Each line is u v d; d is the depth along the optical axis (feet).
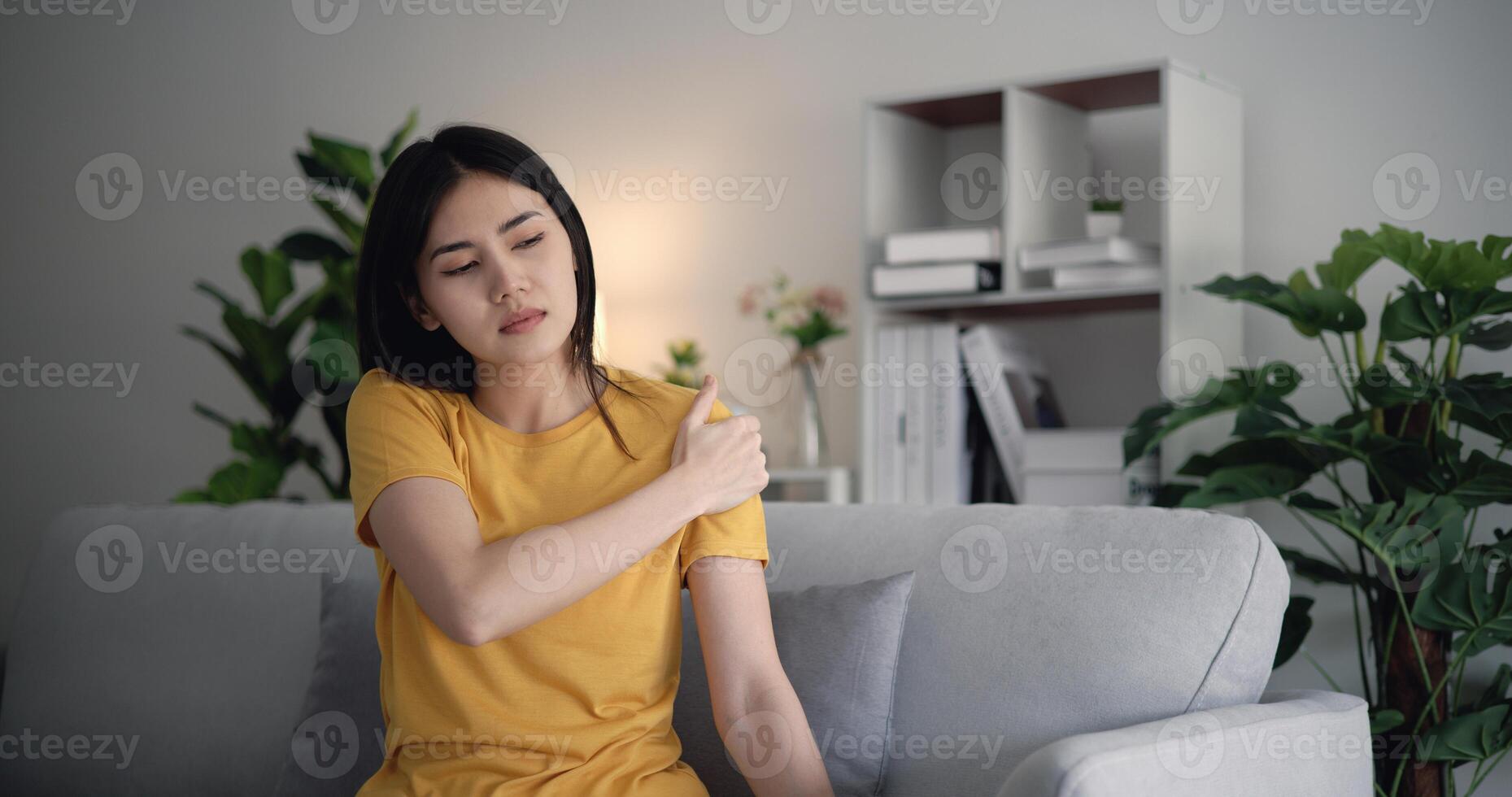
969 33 9.75
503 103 11.91
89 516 7.16
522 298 4.10
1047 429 8.84
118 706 6.51
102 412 13.82
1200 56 8.87
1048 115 8.78
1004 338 8.76
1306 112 8.49
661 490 4.05
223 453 13.23
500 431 4.38
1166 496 7.32
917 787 4.78
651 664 4.23
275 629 6.34
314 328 12.51
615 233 11.35
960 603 4.97
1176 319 7.80
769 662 4.26
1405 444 6.52
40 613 6.92
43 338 14.12
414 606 4.18
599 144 11.44
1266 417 6.80
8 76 14.44
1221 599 4.60
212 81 13.44
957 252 8.48
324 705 5.42
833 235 10.33
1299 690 5.09
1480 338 6.75
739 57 10.79
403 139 10.97
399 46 12.46
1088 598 4.75
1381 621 7.02
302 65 12.98
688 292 11.00
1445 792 6.96
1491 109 7.88
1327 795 4.48
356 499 4.22
